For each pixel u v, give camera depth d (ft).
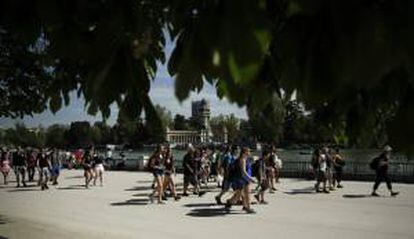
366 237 48.75
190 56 6.38
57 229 54.70
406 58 5.85
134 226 56.85
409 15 5.97
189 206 71.82
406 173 102.94
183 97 6.42
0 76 38.63
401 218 58.85
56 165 112.27
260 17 5.64
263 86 9.31
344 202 73.05
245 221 58.65
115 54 8.86
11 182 124.06
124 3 9.03
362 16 6.01
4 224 57.62
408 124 7.65
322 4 6.03
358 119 10.88
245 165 65.21
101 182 108.47
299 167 123.85
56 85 13.58
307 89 6.52
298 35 6.82
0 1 9.80
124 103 9.87
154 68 12.08
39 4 8.99
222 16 5.90
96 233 52.70
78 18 9.16
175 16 9.86
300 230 52.54
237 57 5.50
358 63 5.71
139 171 158.51
